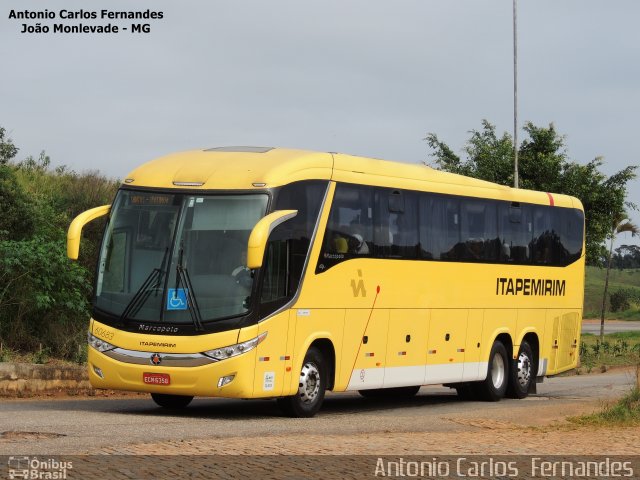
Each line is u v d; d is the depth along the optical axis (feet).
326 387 70.49
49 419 59.93
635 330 251.39
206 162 67.21
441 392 105.29
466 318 84.94
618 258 536.83
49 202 117.29
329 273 69.46
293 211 65.00
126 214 66.44
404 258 77.15
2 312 91.04
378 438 55.72
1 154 120.78
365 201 73.26
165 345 63.52
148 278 64.69
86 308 98.02
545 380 127.13
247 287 63.46
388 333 75.77
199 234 64.64
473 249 85.51
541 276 95.25
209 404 78.89
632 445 56.34
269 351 64.54
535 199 94.73
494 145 167.32
